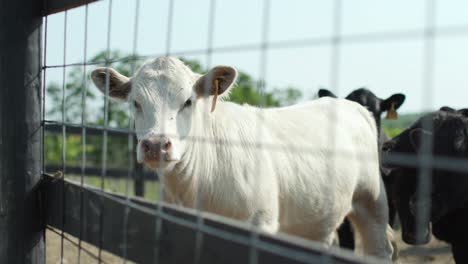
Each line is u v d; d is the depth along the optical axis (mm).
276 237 1715
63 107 3125
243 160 3688
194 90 3562
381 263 1356
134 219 2535
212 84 3656
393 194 4672
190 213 2164
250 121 3955
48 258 5141
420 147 4367
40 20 3439
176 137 3320
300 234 4270
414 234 4344
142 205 2475
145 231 2457
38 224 3504
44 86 3461
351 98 6789
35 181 3465
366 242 4891
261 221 3701
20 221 3395
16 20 3318
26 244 3434
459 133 4344
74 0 2939
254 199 3645
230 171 3623
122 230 2639
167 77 3479
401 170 4488
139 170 8703
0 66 3312
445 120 4477
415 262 5836
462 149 4281
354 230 5430
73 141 13031
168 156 3184
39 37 3443
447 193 4199
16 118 3344
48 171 9930
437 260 6039
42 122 3488
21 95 3354
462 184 4211
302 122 4305
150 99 3414
